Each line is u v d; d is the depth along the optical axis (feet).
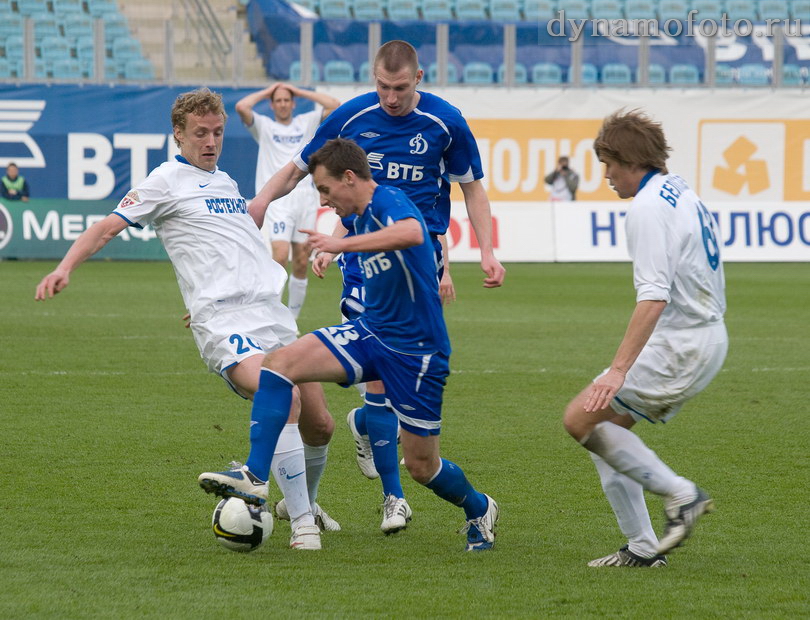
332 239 49.78
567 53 304.71
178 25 320.50
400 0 326.65
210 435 82.02
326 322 153.79
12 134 260.21
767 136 281.74
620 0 331.77
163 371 111.55
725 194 282.77
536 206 270.46
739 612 44.34
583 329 148.56
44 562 51.01
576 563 52.24
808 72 305.94
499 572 50.42
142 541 55.16
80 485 66.85
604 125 50.90
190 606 44.55
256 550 54.54
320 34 301.22
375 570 50.72
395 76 63.10
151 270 238.27
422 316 52.08
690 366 49.62
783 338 141.28
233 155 267.39
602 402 48.16
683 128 280.92
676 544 48.62
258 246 61.41
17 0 307.78
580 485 68.49
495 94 275.59
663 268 47.93
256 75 302.66
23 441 78.95
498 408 94.38
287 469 55.31
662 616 43.80
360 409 66.59
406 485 70.03
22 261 257.14
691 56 308.81
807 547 54.95
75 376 107.76
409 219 50.37
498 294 196.95
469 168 67.82
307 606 44.73
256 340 58.54
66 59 300.20
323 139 66.33
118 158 264.11
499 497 65.51
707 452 78.07
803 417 91.30
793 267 261.65
